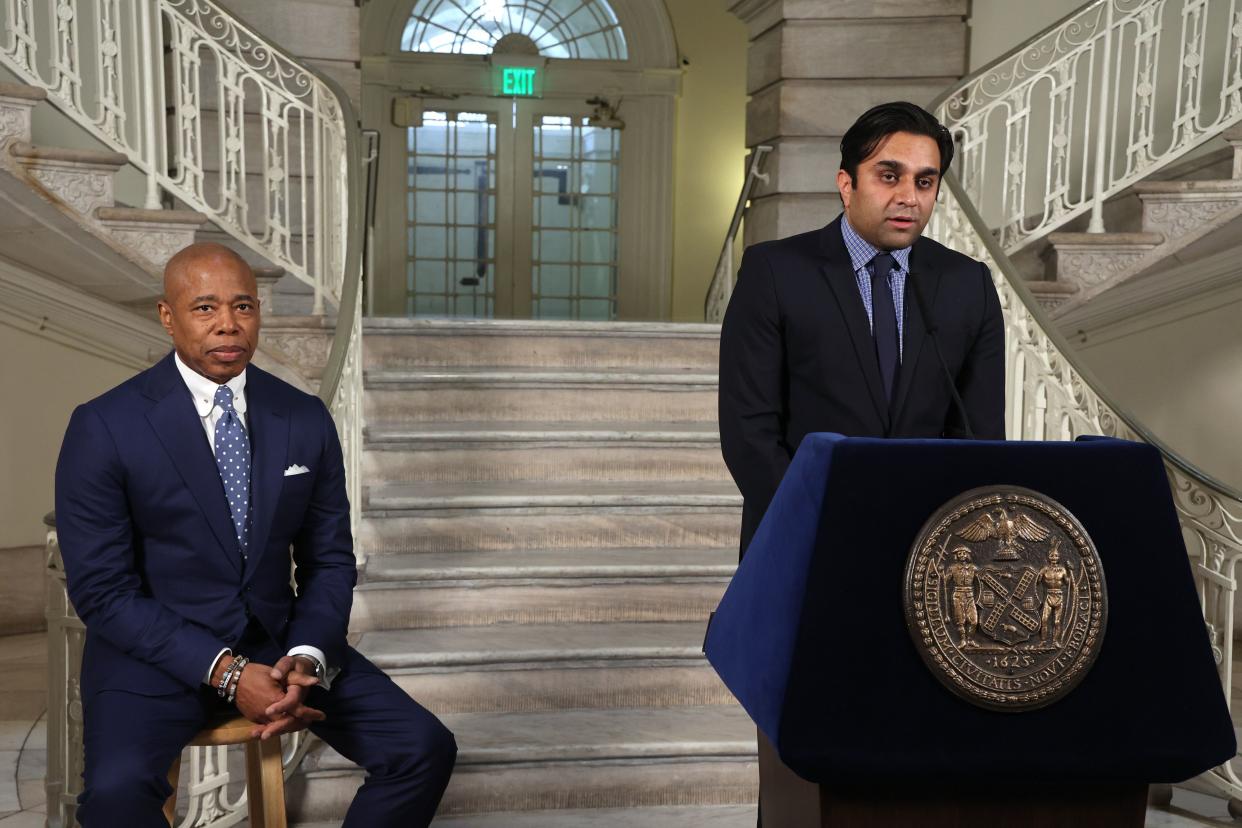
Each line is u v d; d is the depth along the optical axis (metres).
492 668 3.26
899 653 1.11
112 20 5.08
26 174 3.88
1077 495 1.15
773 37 6.34
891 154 1.64
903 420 1.83
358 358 3.64
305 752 2.98
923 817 1.19
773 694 1.13
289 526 2.27
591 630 3.52
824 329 1.85
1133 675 1.14
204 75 5.55
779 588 1.18
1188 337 5.55
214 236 5.52
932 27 6.11
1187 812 3.16
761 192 6.53
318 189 4.55
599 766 3.02
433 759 2.27
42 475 5.02
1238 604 5.00
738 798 3.07
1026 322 3.75
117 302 4.93
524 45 10.02
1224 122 4.88
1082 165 5.43
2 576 4.92
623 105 10.15
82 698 2.16
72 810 2.63
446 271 10.15
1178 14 5.62
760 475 1.83
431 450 4.12
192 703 2.10
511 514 3.85
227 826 2.78
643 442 4.24
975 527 1.12
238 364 2.18
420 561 3.66
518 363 4.72
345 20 5.67
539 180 10.16
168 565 2.16
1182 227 4.82
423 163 10.04
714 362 4.89
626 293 10.30
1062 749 1.12
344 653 2.31
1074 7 5.86
